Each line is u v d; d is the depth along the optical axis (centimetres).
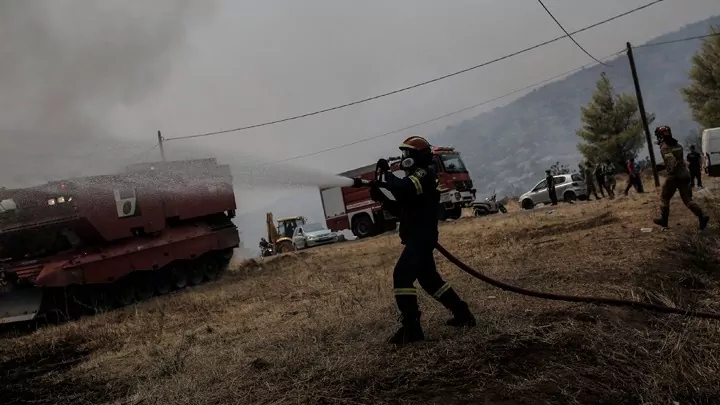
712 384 340
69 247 1098
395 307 563
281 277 1109
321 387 378
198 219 1392
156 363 506
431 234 451
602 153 3231
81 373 546
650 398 328
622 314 466
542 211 1739
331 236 2309
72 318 1077
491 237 1182
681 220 926
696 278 577
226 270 1520
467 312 466
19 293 1059
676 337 407
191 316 792
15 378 569
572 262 700
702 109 2973
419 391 355
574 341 411
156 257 1214
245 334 586
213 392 400
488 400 334
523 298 539
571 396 331
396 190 441
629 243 779
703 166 2077
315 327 541
